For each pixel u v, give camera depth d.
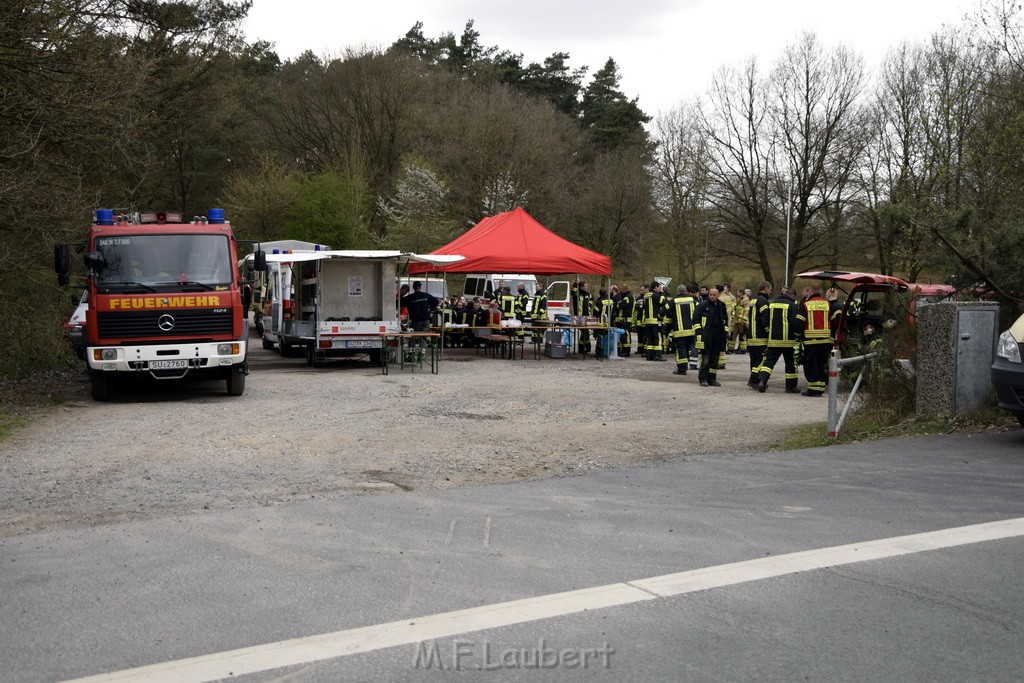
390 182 49.16
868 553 5.64
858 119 40.69
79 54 14.87
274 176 44.38
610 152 60.03
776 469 8.42
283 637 4.36
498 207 47.50
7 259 14.96
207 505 7.04
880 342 11.56
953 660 4.05
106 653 4.18
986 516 6.52
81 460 9.11
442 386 16.62
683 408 13.50
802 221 43.34
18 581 5.21
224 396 15.16
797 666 3.99
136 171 22.41
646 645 4.23
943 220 11.43
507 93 51.81
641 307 23.88
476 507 6.94
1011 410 9.34
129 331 14.30
